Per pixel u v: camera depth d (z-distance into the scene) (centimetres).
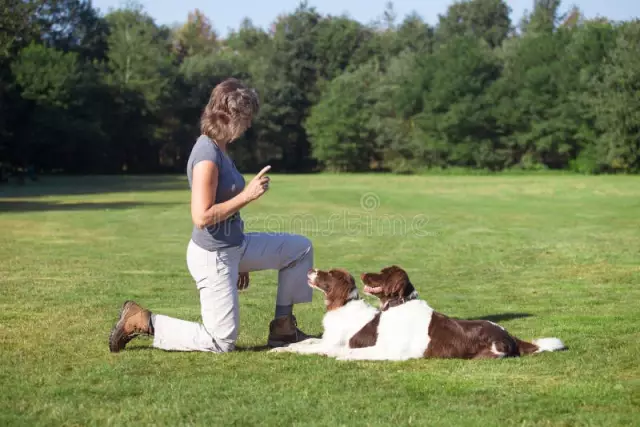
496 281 1023
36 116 5881
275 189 3900
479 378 492
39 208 2600
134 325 572
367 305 588
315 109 7244
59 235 1695
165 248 1450
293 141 7750
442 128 6581
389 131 6881
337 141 7050
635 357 547
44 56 5972
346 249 1435
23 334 644
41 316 735
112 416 414
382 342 559
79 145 6309
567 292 916
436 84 6650
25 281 990
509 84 6556
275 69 7619
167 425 400
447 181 4941
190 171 568
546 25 7319
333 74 7950
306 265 616
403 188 4047
